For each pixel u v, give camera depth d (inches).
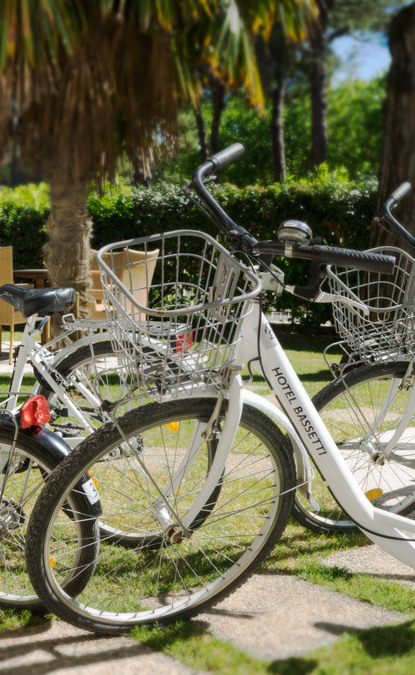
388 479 118.6
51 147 109.0
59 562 82.3
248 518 106.1
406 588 87.7
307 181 312.3
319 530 104.8
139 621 78.0
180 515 86.7
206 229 325.4
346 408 104.7
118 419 73.9
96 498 76.7
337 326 102.3
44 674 68.6
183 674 69.1
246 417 77.2
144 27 100.6
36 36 95.6
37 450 80.2
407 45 167.3
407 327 91.4
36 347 98.7
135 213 327.3
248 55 113.1
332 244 320.2
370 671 69.1
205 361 70.8
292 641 75.1
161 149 125.6
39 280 252.7
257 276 75.5
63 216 176.1
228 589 80.8
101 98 106.8
